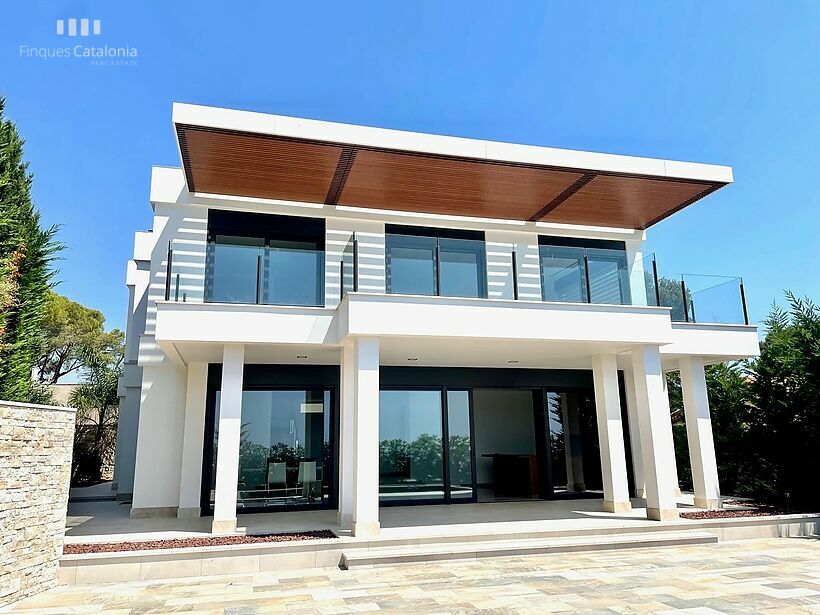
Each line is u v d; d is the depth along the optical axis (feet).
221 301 29.68
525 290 31.81
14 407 20.02
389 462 39.70
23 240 27.81
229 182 35.09
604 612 17.65
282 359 35.42
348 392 30.76
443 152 31.86
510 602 18.83
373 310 28.27
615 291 33.50
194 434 35.09
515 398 53.57
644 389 32.14
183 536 27.30
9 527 19.38
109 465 76.48
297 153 31.32
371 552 25.26
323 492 37.76
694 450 36.63
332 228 38.58
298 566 24.48
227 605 18.85
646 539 28.02
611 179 35.55
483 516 33.14
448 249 31.71
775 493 37.55
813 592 19.62
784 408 37.29
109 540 26.27
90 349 89.45
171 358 33.88
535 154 33.42
